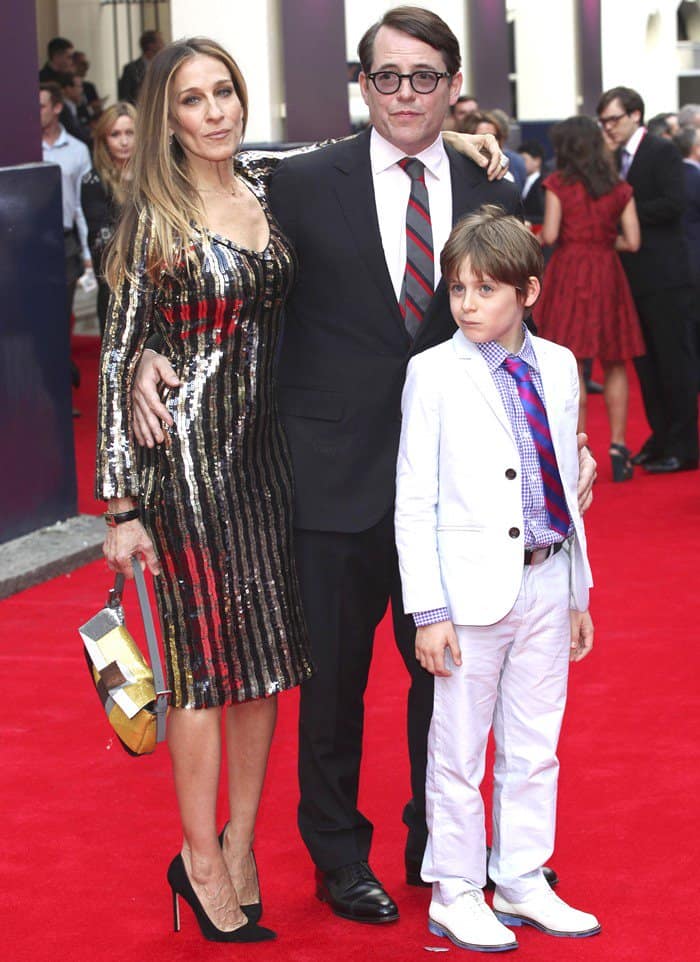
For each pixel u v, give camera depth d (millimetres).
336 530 3453
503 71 15617
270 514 3383
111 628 3299
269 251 3314
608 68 20906
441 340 3482
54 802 4176
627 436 9461
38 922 3494
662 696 4902
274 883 3697
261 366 3342
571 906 3510
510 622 3338
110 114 6793
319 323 3502
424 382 3326
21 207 6676
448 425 3318
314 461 3480
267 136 9984
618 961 3246
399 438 3492
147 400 3256
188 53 3225
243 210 3338
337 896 3506
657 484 8258
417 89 3357
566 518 3379
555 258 8164
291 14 10062
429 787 3404
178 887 3412
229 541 3312
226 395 3291
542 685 3404
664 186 8211
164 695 3217
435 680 3383
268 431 3404
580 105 18688
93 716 4840
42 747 4582
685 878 3635
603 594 6117
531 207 12938
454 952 3311
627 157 8367
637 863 3721
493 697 3395
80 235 10258
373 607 3574
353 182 3473
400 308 3479
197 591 3312
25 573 6332
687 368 8438
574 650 3531
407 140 3404
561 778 4254
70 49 13055
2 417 6688
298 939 3398
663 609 5883
